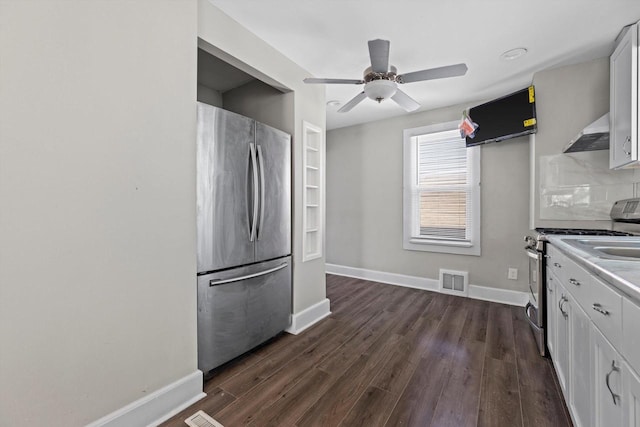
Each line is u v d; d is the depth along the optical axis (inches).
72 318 45.8
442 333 95.9
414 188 151.6
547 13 72.6
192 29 62.8
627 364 31.2
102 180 48.8
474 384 67.8
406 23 76.9
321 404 61.3
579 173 97.9
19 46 40.4
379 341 90.7
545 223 103.7
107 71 49.1
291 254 99.4
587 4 69.1
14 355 40.6
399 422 55.9
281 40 84.7
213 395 64.3
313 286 108.5
